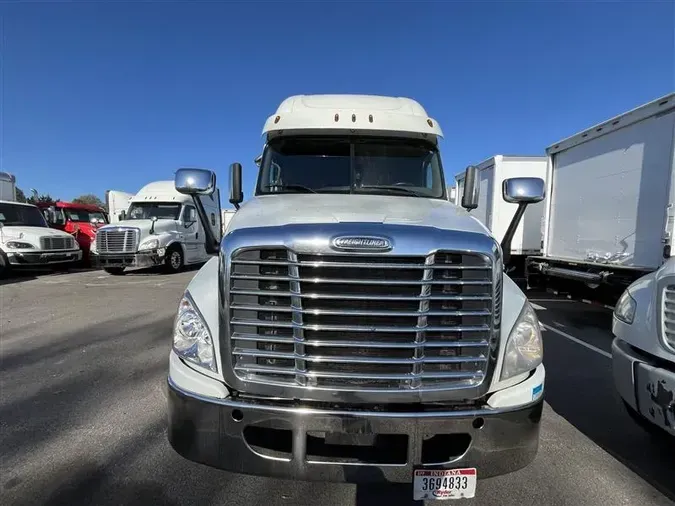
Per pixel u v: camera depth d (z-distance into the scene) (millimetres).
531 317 2510
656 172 6254
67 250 14922
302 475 2238
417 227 2309
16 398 4129
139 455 3158
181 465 3041
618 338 3244
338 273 2236
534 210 11016
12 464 3031
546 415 3920
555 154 8852
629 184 6781
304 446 2221
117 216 18469
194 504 2646
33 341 6129
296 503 2668
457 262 2279
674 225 5949
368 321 2258
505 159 10938
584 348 6016
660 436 3139
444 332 2287
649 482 2910
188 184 3303
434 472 2213
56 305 8922
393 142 3980
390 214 2637
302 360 2258
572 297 8641
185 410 2338
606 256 7324
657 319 2871
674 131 5930
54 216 16984
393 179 3873
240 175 4254
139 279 13562
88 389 4352
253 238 2275
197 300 2490
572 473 3006
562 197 8617
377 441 2238
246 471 2277
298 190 3809
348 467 2213
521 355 2395
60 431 3492
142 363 5145
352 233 2229
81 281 13047
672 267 2928
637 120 6562
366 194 3734
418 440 2197
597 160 7543
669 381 2678
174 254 15477
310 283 2244
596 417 3879
